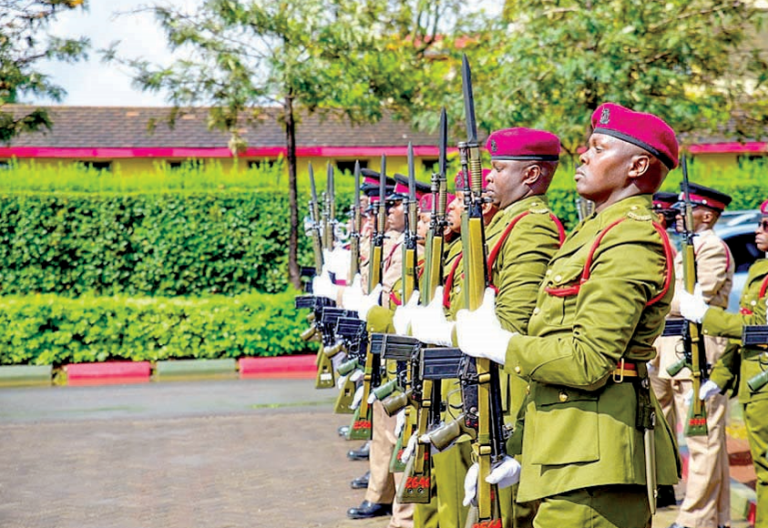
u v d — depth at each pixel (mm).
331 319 6301
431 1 16172
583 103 12766
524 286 4035
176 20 13406
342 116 14812
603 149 3584
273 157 20000
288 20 13477
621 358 3475
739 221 12047
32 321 12375
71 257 13453
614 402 3457
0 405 10391
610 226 3479
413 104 14914
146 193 13508
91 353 12516
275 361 12664
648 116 3564
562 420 3480
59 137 19938
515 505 4168
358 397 5941
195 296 13508
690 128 13180
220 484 7211
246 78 13531
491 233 4246
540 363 3406
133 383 11797
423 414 4465
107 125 20562
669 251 3484
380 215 5645
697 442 5766
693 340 5535
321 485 7184
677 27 12758
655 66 12672
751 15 13250
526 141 4293
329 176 7461
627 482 3402
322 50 13695
